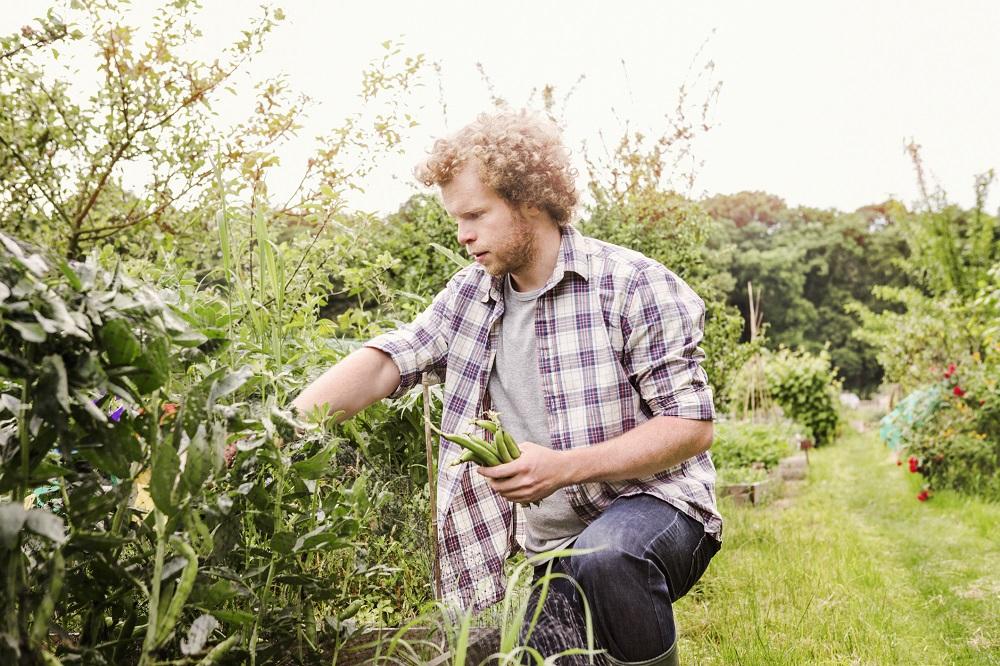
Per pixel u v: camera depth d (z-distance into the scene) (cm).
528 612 202
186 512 130
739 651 305
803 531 562
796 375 1459
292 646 172
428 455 220
